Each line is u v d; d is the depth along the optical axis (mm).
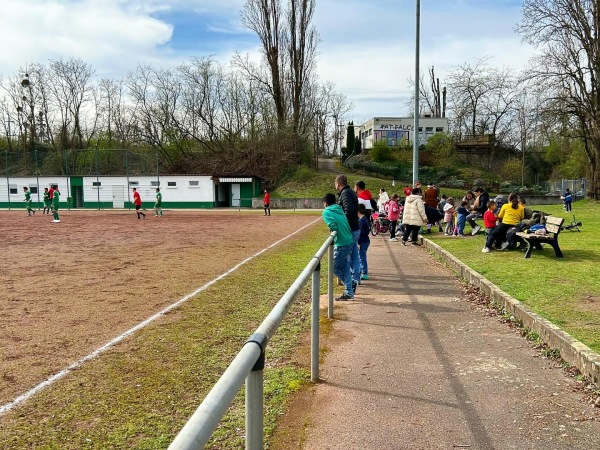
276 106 59906
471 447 3473
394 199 18656
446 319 7027
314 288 4742
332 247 7121
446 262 12156
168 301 8078
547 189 59094
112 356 5316
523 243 13797
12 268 11805
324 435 3662
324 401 4273
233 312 7309
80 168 55938
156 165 55438
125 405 4094
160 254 14461
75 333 6215
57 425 3736
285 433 3691
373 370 5035
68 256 14094
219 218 35062
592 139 36688
